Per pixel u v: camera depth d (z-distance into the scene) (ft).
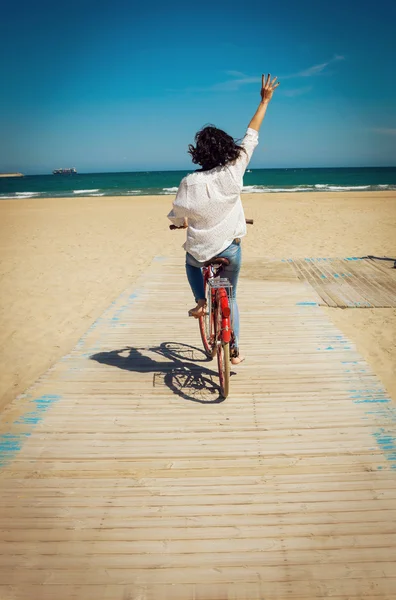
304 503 6.94
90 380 11.19
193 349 13.21
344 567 5.85
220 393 10.39
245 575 5.78
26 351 17.46
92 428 9.07
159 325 15.43
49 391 10.62
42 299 24.04
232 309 10.66
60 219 61.36
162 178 280.31
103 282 27.17
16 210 76.13
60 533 6.45
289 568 5.86
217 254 9.48
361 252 33.06
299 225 49.55
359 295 21.26
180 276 22.89
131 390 10.66
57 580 5.74
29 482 7.50
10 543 6.29
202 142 8.65
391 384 13.74
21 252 37.55
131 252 36.35
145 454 8.22
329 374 11.16
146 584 5.68
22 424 9.22
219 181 8.80
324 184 167.73
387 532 6.37
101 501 7.06
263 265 25.75
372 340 16.97
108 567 5.92
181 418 9.39
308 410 9.56
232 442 8.52
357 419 9.19
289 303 17.49
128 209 73.05
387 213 59.62
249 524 6.56
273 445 8.41
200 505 6.94
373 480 7.41
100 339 14.10
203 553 6.10
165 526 6.56
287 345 13.07
